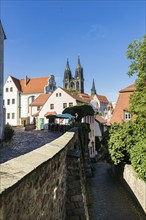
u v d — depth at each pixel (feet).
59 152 22.65
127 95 110.63
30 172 13.17
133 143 63.31
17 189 11.55
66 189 30.37
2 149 44.04
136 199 51.31
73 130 57.62
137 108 64.54
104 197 57.98
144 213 44.52
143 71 70.85
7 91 212.43
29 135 78.54
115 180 79.56
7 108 211.00
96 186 70.28
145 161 42.27
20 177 11.74
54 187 21.06
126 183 63.52
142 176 43.11
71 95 155.63
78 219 30.14
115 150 65.57
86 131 92.27
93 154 149.07
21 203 12.19
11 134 58.54
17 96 209.77
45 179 17.43
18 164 14.19
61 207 25.21
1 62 62.18
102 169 109.50
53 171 20.48
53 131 104.12
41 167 15.87
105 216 44.98
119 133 66.64
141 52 72.08
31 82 224.12
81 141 74.13
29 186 13.56
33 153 18.66
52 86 223.30
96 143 163.94
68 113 116.06
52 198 20.08
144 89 67.41
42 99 186.09
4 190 9.74
